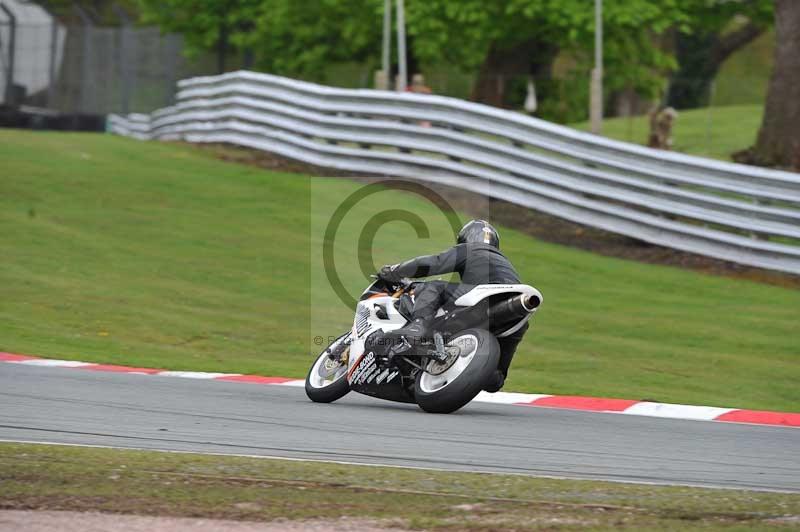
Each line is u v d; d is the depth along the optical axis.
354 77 134.62
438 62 124.00
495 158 63.38
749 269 55.22
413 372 28.66
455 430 25.70
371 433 24.77
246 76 79.62
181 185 66.25
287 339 42.47
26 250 51.78
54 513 16.59
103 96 109.94
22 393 28.52
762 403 35.16
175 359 38.34
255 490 18.48
